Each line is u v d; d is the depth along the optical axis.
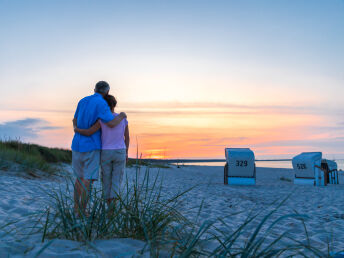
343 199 8.42
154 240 2.50
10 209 3.85
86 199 2.90
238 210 5.91
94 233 2.73
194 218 4.29
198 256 2.26
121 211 2.88
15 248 2.18
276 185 14.96
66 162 15.88
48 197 5.16
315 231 4.14
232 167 14.55
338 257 2.33
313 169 15.49
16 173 8.43
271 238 3.50
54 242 2.38
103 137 3.85
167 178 15.96
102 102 3.85
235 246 2.89
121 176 3.98
